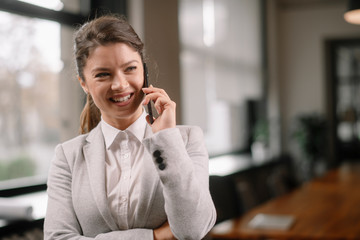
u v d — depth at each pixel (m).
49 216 1.15
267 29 7.37
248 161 5.79
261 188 4.18
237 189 3.25
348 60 8.97
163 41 4.09
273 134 7.42
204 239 1.40
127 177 1.10
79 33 1.05
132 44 1.01
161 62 4.05
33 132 3.14
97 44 0.99
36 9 3.08
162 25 4.09
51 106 3.26
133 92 1.03
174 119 1.03
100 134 1.16
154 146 0.98
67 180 1.17
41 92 3.19
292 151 7.66
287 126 7.71
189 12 4.93
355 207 3.32
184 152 0.99
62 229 1.12
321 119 7.22
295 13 7.62
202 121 5.21
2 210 2.37
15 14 2.98
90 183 1.09
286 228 2.73
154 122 1.04
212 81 5.45
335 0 7.30
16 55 3.01
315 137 7.05
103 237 1.05
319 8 7.49
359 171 5.54
